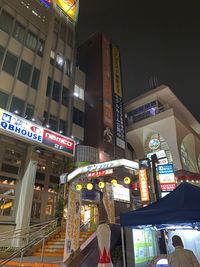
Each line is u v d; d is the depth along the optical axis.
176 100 36.91
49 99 21.33
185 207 5.30
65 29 26.81
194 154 37.69
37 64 20.83
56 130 21.14
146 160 12.34
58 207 16.30
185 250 4.61
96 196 17.58
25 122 16.00
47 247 11.70
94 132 25.72
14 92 17.92
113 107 28.61
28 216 15.06
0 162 15.39
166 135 33.12
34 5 22.73
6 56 18.31
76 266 7.13
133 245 7.54
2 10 19.39
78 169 16.45
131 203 18.03
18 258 9.91
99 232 6.33
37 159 17.16
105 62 30.88
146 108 37.28
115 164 14.76
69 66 25.64
